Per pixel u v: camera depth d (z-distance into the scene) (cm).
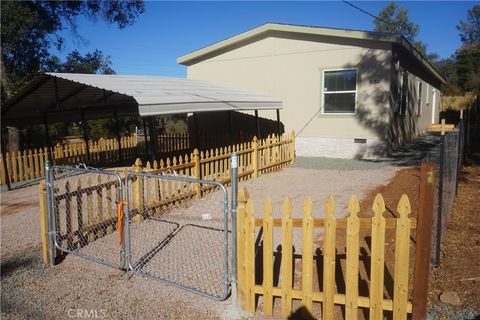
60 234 546
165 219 686
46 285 462
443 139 492
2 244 614
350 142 1405
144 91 930
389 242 522
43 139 2078
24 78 2014
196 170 823
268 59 1556
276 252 513
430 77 2334
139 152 1817
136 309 400
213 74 1703
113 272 489
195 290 422
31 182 1188
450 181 634
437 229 437
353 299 339
